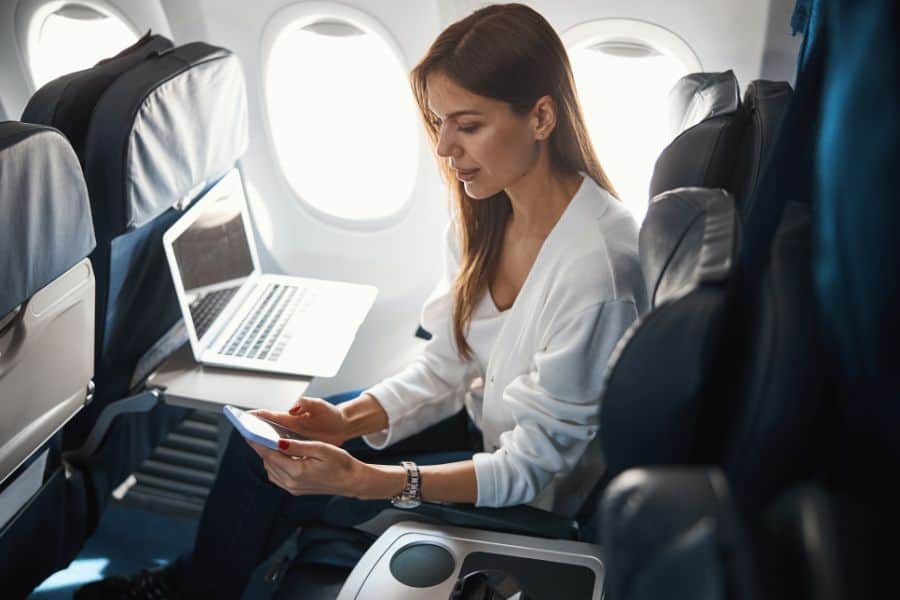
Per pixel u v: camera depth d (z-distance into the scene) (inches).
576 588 47.7
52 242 51.8
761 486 21.2
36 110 60.3
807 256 23.9
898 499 19.0
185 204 70.9
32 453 57.6
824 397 21.1
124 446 74.0
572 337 53.2
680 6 69.3
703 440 24.8
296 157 88.7
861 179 17.9
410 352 94.7
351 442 63.3
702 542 16.3
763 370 21.4
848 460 20.3
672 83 74.8
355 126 87.0
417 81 53.8
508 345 59.1
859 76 18.3
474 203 59.1
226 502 61.0
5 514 58.6
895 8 17.9
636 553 18.5
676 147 48.0
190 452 90.3
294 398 67.6
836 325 19.6
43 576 66.1
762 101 47.5
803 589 15.4
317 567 56.7
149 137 60.4
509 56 50.1
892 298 17.8
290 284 83.0
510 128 52.1
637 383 24.7
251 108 86.1
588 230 54.7
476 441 65.5
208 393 67.9
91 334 59.7
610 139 78.2
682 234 30.3
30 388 54.2
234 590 62.2
